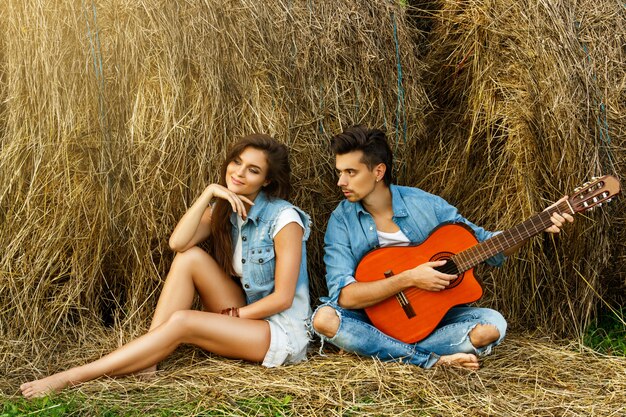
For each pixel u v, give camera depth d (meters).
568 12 3.18
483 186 3.45
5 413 2.31
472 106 3.42
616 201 3.18
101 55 2.88
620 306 3.34
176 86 2.90
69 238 2.94
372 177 2.89
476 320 2.78
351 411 2.34
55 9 2.83
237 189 2.83
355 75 3.26
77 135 2.88
